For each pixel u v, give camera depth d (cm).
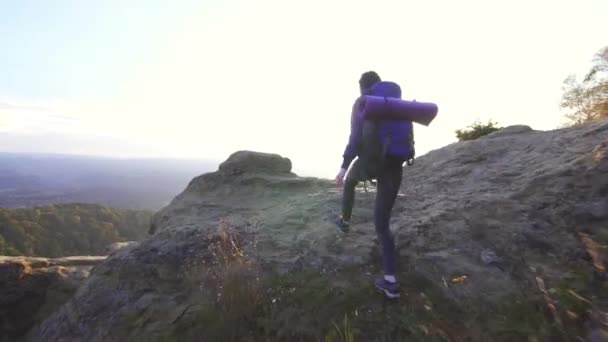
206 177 693
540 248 304
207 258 383
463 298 268
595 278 254
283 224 445
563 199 347
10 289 508
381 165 267
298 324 271
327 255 351
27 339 479
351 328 256
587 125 506
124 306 350
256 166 711
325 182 633
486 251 316
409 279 301
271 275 331
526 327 228
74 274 564
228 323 275
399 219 400
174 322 307
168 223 545
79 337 346
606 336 193
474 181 470
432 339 238
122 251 446
